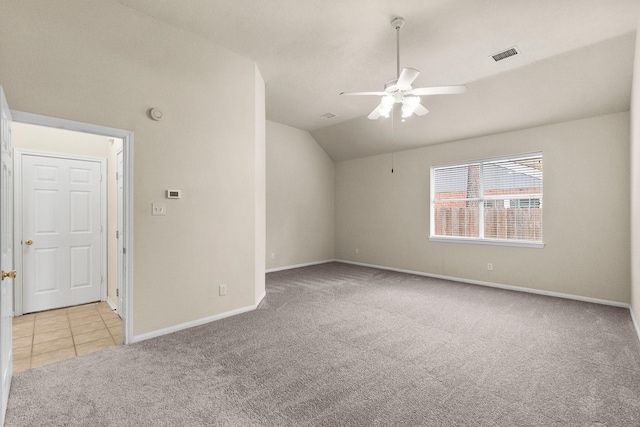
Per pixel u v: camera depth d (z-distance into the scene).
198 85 3.21
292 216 6.75
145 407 1.89
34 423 1.74
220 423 1.75
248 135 3.68
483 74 4.05
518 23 2.95
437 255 5.78
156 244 2.93
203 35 3.18
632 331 3.13
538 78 3.92
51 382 2.16
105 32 2.61
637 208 3.18
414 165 6.14
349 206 7.34
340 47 3.40
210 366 2.39
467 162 5.38
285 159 6.57
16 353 2.63
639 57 2.88
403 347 2.75
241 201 3.62
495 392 2.06
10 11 2.20
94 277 4.12
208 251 3.31
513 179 4.91
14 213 3.55
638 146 3.07
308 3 2.68
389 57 3.62
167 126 2.99
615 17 2.85
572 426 1.73
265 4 2.69
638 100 3.03
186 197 3.13
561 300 4.26
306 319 3.46
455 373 2.31
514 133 4.83
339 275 5.95
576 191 4.30
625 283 3.96
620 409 1.88
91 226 4.09
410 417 1.80
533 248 4.67
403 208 6.31
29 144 3.64
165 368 2.36
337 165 7.60
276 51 3.50
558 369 2.37
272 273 6.13
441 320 3.45
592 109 4.06
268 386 2.12
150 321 2.90
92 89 2.54
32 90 2.28
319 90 4.62
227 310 3.50
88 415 1.81
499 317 3.56
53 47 2.37
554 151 4.46
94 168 4.10
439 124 5.29
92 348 2.74
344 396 2.01
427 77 4.13
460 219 5.54
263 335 3.00
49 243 3.79
